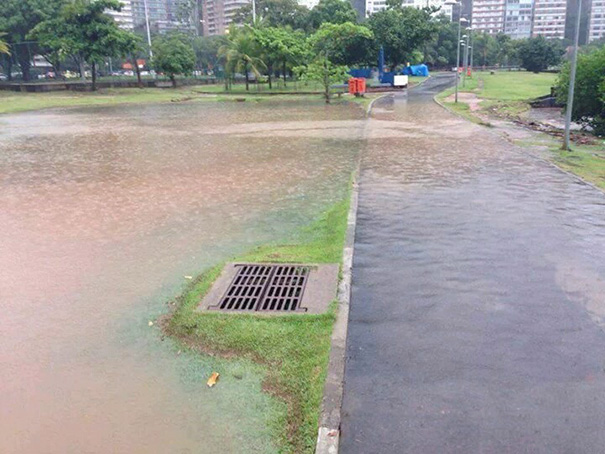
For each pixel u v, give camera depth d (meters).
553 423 3.28
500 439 3.15
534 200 8.34
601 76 16.83
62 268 6.23
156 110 31.98
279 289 5.45
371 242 6.56
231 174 11.66
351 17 62.81
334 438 3.19
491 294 5.04
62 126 23.25
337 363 3.98
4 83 52.66
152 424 3.52
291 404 3.65
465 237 6.65
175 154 14.64
